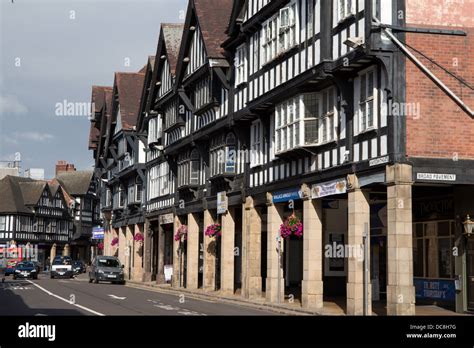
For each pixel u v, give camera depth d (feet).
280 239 82.33
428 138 60.18
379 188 67.62
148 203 148.46
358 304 64.59
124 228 173.99
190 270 115.24
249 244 90.79
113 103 172.04
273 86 82.64
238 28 93.56
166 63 132.46
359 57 61.67
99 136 191.52
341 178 68.08
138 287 130.00
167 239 147.33
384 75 61.21
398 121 59.52
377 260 86.94
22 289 109.60
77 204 304.71
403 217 58.80
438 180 59.93
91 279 147.43
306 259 75.25
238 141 97.91
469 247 67.10
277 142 79.92
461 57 62.23
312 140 73.72
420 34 61.41
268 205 85.56
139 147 153.99
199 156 115.14
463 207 67.21
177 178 125.80
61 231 293.02
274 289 83.92
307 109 73.92
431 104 60.49
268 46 84.28
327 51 68.54
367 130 63.16
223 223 99.96
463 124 60.90
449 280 73.15
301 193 76.43
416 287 79.05
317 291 74.59
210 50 100.17
